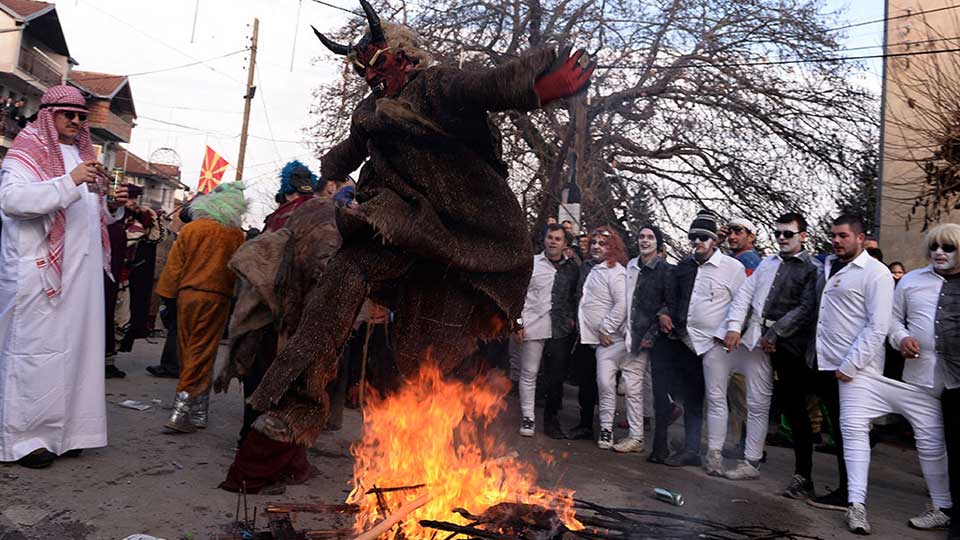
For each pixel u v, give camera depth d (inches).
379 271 105.0
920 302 198.8
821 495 215.5
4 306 173.9
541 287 277.6
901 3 419.5
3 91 1301.7
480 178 105.2
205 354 224.2
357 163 125.0
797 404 214.8
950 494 187.5
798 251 225.3
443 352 111.9
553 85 87.4
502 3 653.3
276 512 139.7
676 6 645.3
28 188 169.6
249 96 1070.4
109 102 1577.3
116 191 198.2
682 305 250.2
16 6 1291.8
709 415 239.1
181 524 148.1
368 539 121.3
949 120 360.2
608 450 263.6
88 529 141.4
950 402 185.2
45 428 177.0
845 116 654.5
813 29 644.7
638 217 700.0
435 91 100.0
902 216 414.0
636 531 143.2
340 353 104.7
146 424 229.9
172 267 232.1
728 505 199.5
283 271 181.5
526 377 275.4
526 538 125.3
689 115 680.4
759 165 690.8
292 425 101.3
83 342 185.0
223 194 228.8
